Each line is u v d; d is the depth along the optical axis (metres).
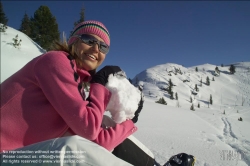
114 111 1.45
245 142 2.16
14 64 13.30
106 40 1.52
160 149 3.26
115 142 1.32
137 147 1.52
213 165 2.23
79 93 1.25
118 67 1.58
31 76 1.31
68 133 1.32
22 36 19.38
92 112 1.20
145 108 11.25
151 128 5.39
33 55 16.31
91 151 0.99
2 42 16.11
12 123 1.26
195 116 5.89
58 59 1.29
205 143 3.00
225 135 2.47
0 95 1.34
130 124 1.47
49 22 24.84
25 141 1.27
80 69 1.50
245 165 1.84
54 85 1.23
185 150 3.07
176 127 5.55
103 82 1.41
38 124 1.27
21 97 1.29
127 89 1.51
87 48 1.46
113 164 1.02
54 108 1.27
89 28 1.46
